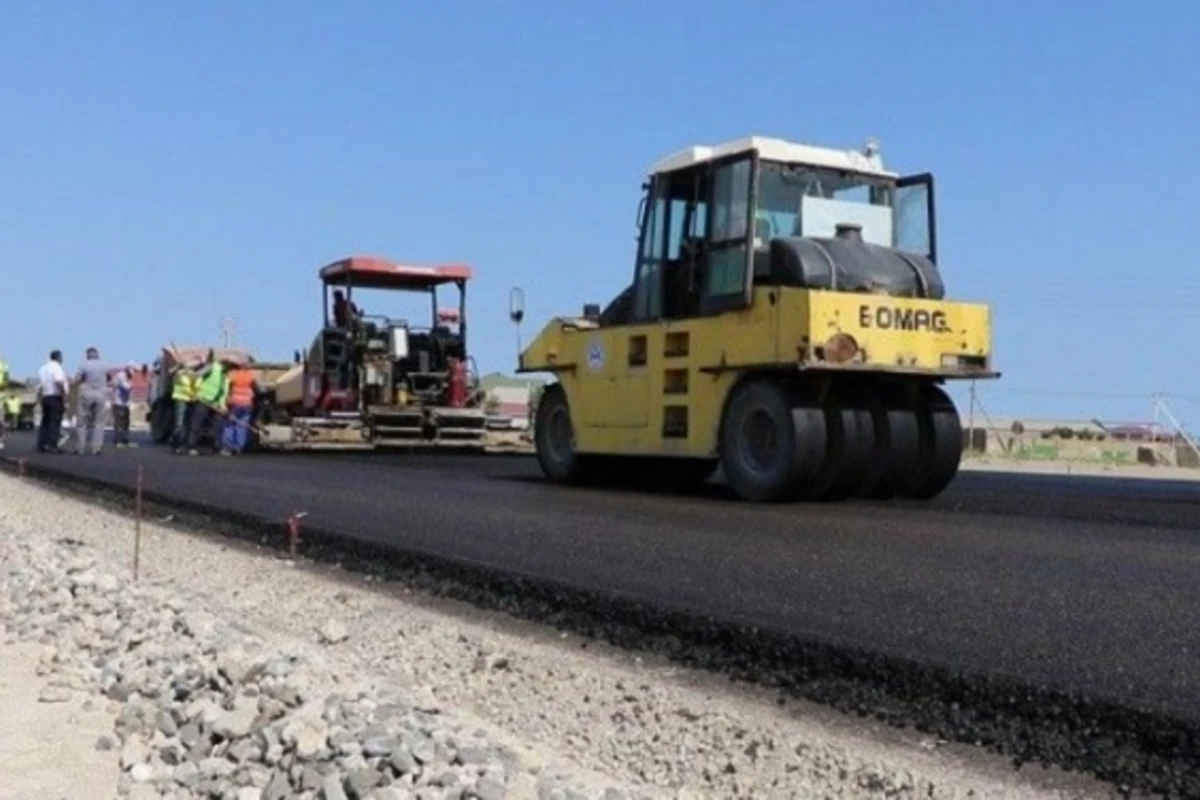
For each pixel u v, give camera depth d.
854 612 6.11
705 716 5.18
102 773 4.52
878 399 11.81
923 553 7.98
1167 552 8.02
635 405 13.11
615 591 6.80
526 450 24.14
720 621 5.99
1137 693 4.57
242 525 10.81
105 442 28.64
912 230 12.80
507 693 5.85
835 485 11.62
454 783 4.00
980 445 37.28
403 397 23.66
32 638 6.71
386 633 7.10
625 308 13.57
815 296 11.04
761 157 12.17
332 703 4.76
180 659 5.74
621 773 4.77
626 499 12.13
